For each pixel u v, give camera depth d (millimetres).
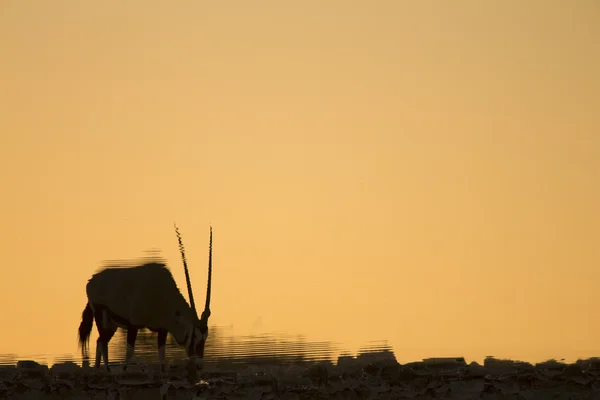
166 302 60000
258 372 46531
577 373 44469
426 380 44906
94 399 45219
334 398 44594
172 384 44938
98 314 61250
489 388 44406
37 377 45938
